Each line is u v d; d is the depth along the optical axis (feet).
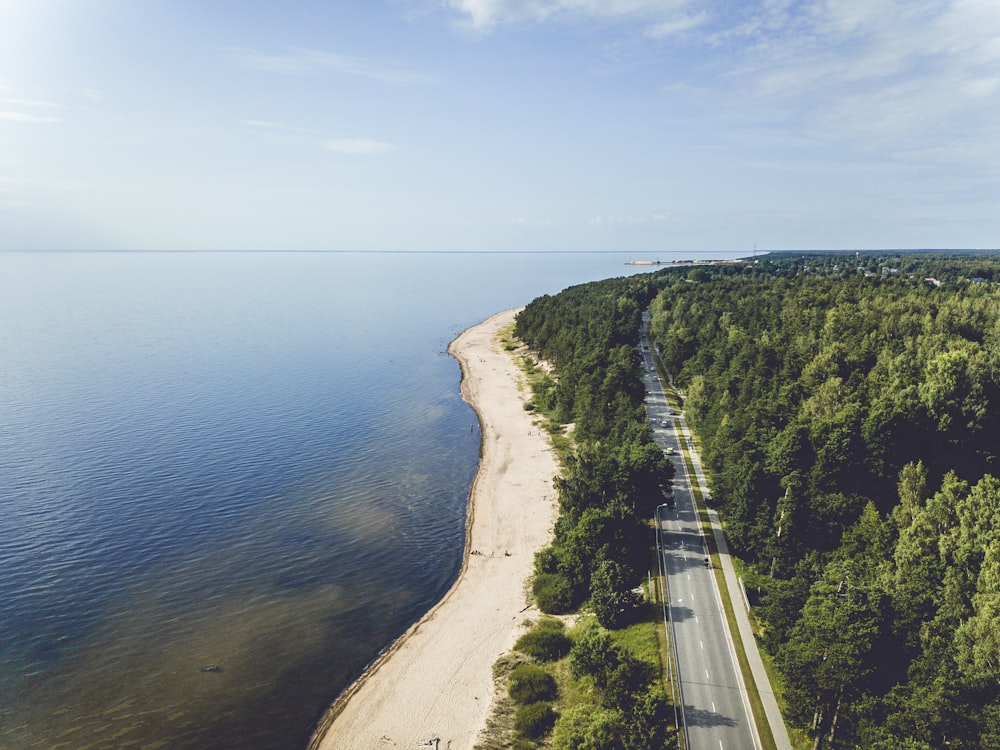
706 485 389.80
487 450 497.46
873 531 277.64
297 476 434.71
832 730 197.47
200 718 222.89
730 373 492.13
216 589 299.17
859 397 388.16
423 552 344.08
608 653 222.07
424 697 236.43
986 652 185.68
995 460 342.64
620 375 514.68
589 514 301.63
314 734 220.43
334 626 278.26
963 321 487.61
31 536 336.49
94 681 236.22
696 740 200.13
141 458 450.71
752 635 251.60
